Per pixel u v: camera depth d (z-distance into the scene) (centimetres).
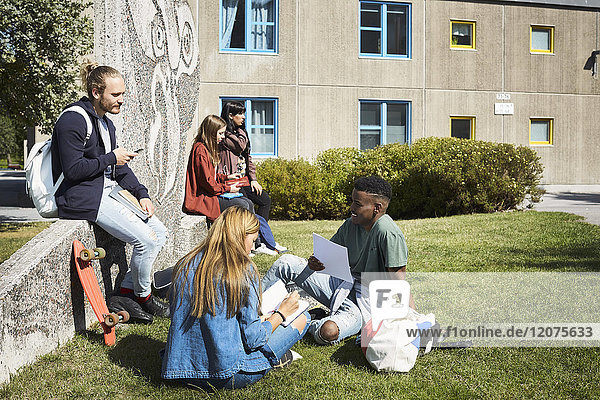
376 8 1788
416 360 385
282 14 1708
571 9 1941
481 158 1264
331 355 398
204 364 327
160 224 470
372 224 422
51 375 351
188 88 795
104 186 449
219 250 328
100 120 448
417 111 1820
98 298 417
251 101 1717
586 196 1700
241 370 330
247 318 329
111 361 378
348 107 1767
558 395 329
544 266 650
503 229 941
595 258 689
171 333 334
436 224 1033
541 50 1939
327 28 1739
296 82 1727
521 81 1908
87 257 406
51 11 1139
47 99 1189
